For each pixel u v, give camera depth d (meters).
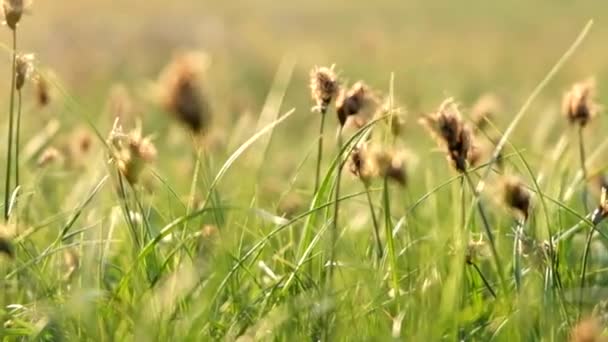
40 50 38.84
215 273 6.39
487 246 7.45
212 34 45.19
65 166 10.73
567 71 35.38
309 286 6.86
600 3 59.12
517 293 6.55
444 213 9.27
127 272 6.51
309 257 7.07
